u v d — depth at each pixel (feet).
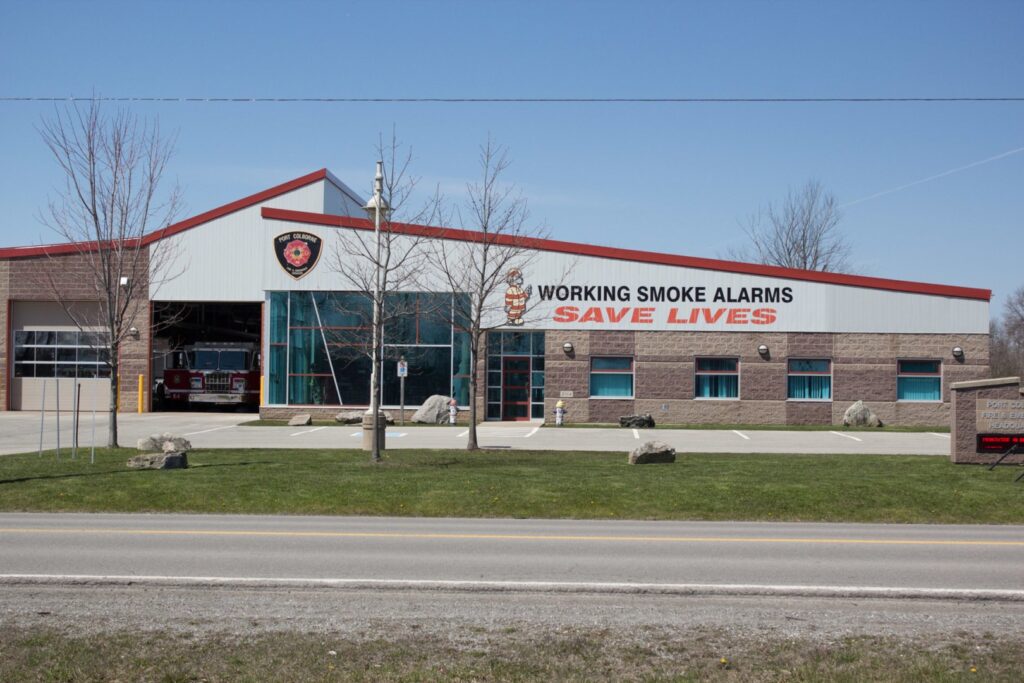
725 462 74.08
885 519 49.80
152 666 23.44
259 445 95.30
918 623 28.35
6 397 142.00
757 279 129.80
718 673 23.26
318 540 41.93
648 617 28.91
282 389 132.46
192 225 136.67
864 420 124.47
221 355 144.15
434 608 29.89
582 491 55.21
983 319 127.75
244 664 23.68
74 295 140.46
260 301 135.64
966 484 58.23
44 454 78.54
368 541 41.75
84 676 22.66
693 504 52.26
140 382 139.95
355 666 23.58
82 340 141.59
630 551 39.55
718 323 129.90
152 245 137.18
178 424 123.24
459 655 24.58
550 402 130.31
